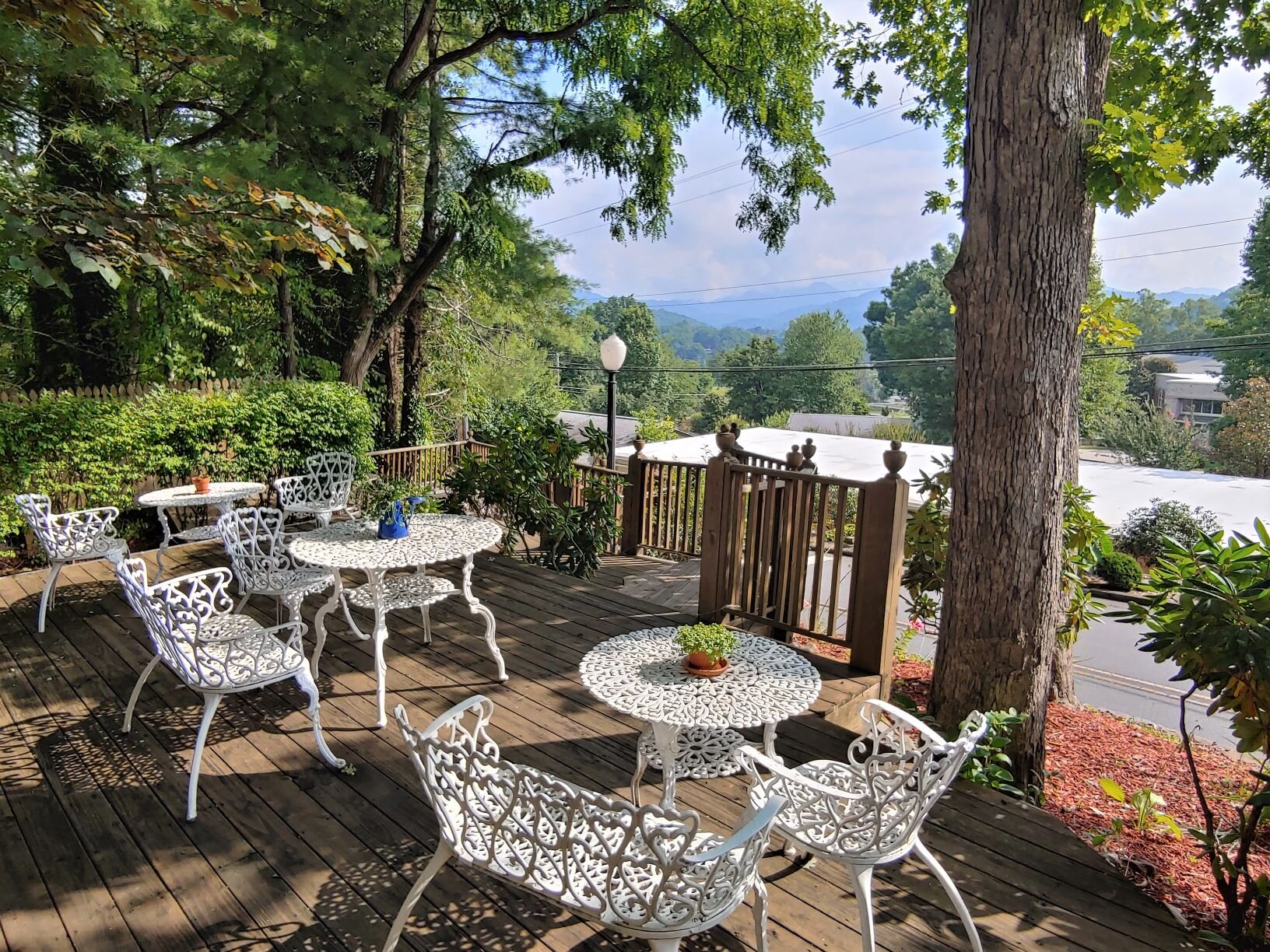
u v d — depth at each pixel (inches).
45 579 191.2
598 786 102.3
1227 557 93.0
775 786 77.2
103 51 205.9
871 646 137.4
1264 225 826.2
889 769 74.7
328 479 226.2
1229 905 83.6
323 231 137.9
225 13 123.7
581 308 534.3
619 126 366.0
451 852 66.0
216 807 96.4
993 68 115.3
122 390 261.6
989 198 117.4
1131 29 147.3
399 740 114.7
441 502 240.1
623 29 383.9
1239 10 168.9
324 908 78.5
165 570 201.6
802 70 394.3
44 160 259.1
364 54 298.4
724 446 157.4
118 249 125.3
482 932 75.7
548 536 220.2
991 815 98.8
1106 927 78.1
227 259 139.6
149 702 125.9
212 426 275.6
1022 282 116.1
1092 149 112.7
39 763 106.9
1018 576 121.2
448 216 368.5
